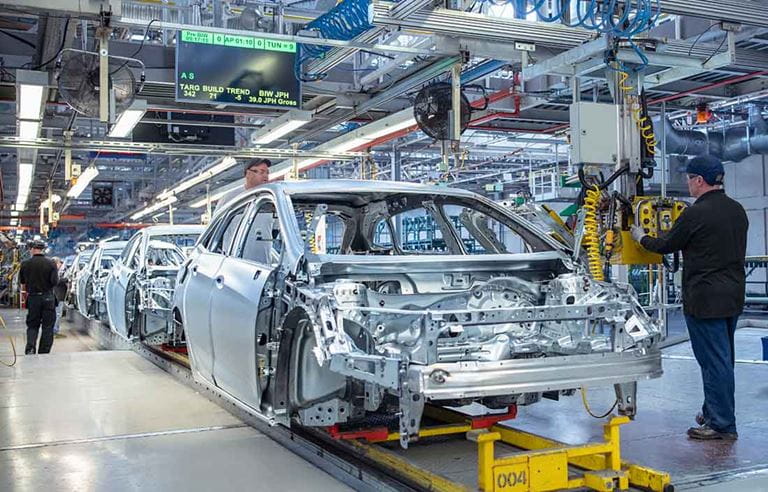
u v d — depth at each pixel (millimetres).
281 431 5332
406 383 3484
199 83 9492
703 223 4977
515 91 11516
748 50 9156
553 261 4996
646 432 5316
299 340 4301
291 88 9969
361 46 8086
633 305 4207
